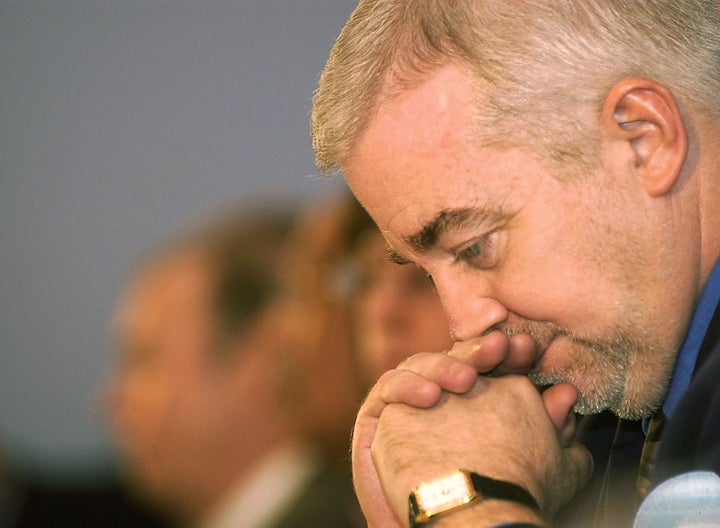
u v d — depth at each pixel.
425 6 5.10
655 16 5.06
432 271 5.29
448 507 4.81
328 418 5.29
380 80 5.10
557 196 4.96
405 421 5.23
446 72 5.01
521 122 4.95
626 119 4.98
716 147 5.07
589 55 4.99
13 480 8.59
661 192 4.96
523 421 5.17
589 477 5.45
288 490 5.20
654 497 4.71
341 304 5.52
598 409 5.30
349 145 5.16
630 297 5.04
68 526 8.34
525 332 5.20
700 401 4.79
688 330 5.14
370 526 5.32
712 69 5.08
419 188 5.06
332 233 5.75
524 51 4.98
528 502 4.86
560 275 5.02
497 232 5.05
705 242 5.07
